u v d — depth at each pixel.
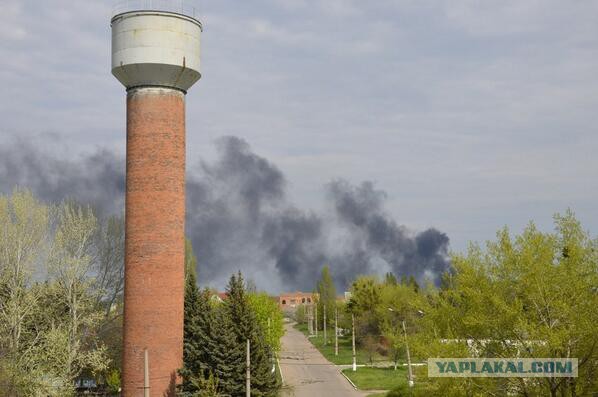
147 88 39.97
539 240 24.28
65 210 54.78
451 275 27.89
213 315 41.69
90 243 57.12
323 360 80.50
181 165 40.69
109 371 57.19
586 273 23.95
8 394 38.47
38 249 50.25
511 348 24.20
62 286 51.62
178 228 40.06
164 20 39.66
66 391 44.50
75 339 50.41
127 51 39.44
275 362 73.19
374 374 65.00
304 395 53.66
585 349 22.97
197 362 39.25
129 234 39.56
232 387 38.72
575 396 23.05
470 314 24.67
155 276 38.91
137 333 38.62
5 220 48.72
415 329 70.62
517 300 23.39
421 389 25.97
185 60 40.06
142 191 39.47
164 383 38.44
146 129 39.72
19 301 47.69
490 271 25.23
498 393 24.20
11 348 42.94
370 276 96.19
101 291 57.22
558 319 23.38
